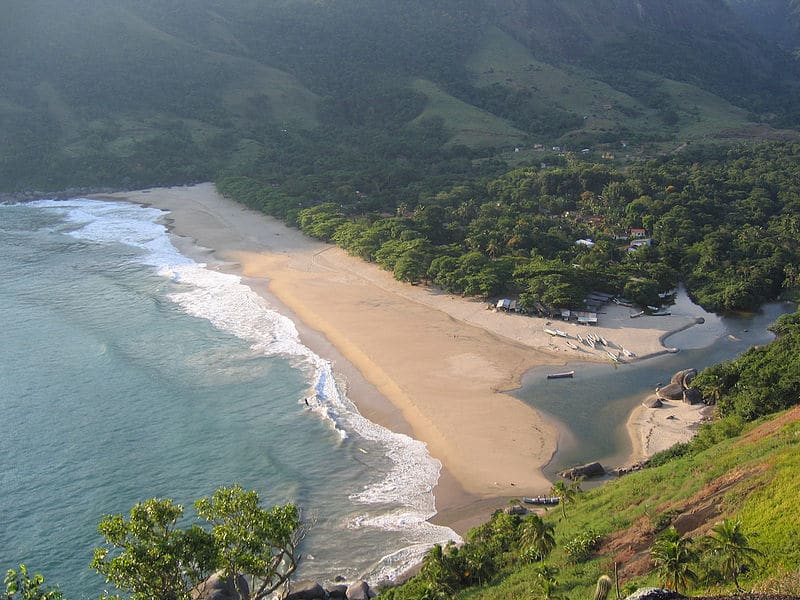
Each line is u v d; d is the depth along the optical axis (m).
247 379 77.44
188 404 71.81
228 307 100.31
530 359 82.19
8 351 84.94
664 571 33.06
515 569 42.88
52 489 58.09
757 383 65.69
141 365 80.94
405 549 50.16
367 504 55.75
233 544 34.41
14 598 45.28
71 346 86.44
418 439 65.25
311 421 68.31
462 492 57.28
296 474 59.59
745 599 27.17
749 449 46.88
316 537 51.69
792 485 37.97
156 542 32.06
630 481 51.56
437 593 41.09
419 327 91.81
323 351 85.06
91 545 51.38
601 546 41.41
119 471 60.50
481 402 72.06
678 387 72.75
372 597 44.34
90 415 69.81
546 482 58.31
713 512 39.62
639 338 87.81
